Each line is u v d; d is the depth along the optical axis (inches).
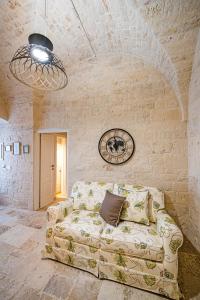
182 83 86.0
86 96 119.5
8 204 144.7
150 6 56.7
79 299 52.9
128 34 79.1
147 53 86.3
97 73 107.7
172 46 69.5
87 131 118.9
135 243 58.2
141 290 56.9
